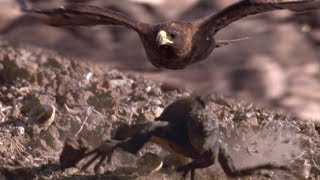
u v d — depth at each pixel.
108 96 14.46
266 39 17.58
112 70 15.88
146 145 13.16
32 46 16.42
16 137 13.30
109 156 12.31
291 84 16.08
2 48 16.28
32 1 17.38
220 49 16.84
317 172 12.80
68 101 14.22
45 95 14.43
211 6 18.47
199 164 12.21
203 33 12.52
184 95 14.96
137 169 12.66
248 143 13.42
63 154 12.59
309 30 17.92
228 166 12.28
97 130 13.51
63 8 12.27
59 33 16.84
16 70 15.13
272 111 14.66
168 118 12.62
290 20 17.97
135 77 15.59
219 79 15.93
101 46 16.70
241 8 12.18
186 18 18.19
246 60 16.88
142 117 13.81
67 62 15.92
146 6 18.27
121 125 13.11
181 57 12.47
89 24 12.55
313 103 15.34
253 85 15.85
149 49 12.50
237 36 17.58
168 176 12.63
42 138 13.34
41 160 12.87
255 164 12.73
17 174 12.45
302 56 17.38
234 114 14.21
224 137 13.48
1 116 13.93
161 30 12.30
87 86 14.88
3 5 17.08
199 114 12.13
